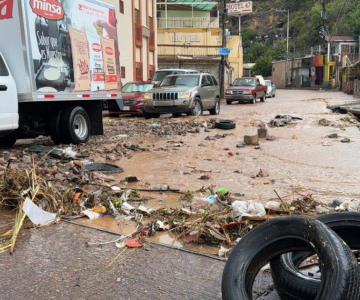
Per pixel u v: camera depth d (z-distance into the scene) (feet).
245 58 344.08
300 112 76.13
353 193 22.62
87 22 39.68
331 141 40.63
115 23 44.83
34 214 18.12
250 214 17.71
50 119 37.93
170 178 26.14
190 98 64.44
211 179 25.80
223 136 44.57
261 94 110.32
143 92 70.90
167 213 18.74
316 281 10.97
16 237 16.47
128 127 53.52
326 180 25.45
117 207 19.44
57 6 35.58
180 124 55.52
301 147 37.32
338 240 9.87
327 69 226.99
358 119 69.15
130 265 14.32
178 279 13.42
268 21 358.02
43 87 34.19
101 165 28.68
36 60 33.47
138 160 32.01
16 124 33.12
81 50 38.70
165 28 152.25
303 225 10.48
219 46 150.92
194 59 141.28
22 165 27.86
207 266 14.25
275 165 29.84
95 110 42.75
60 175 24.82
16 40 32.68
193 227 16.57
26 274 13.75
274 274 11.71
